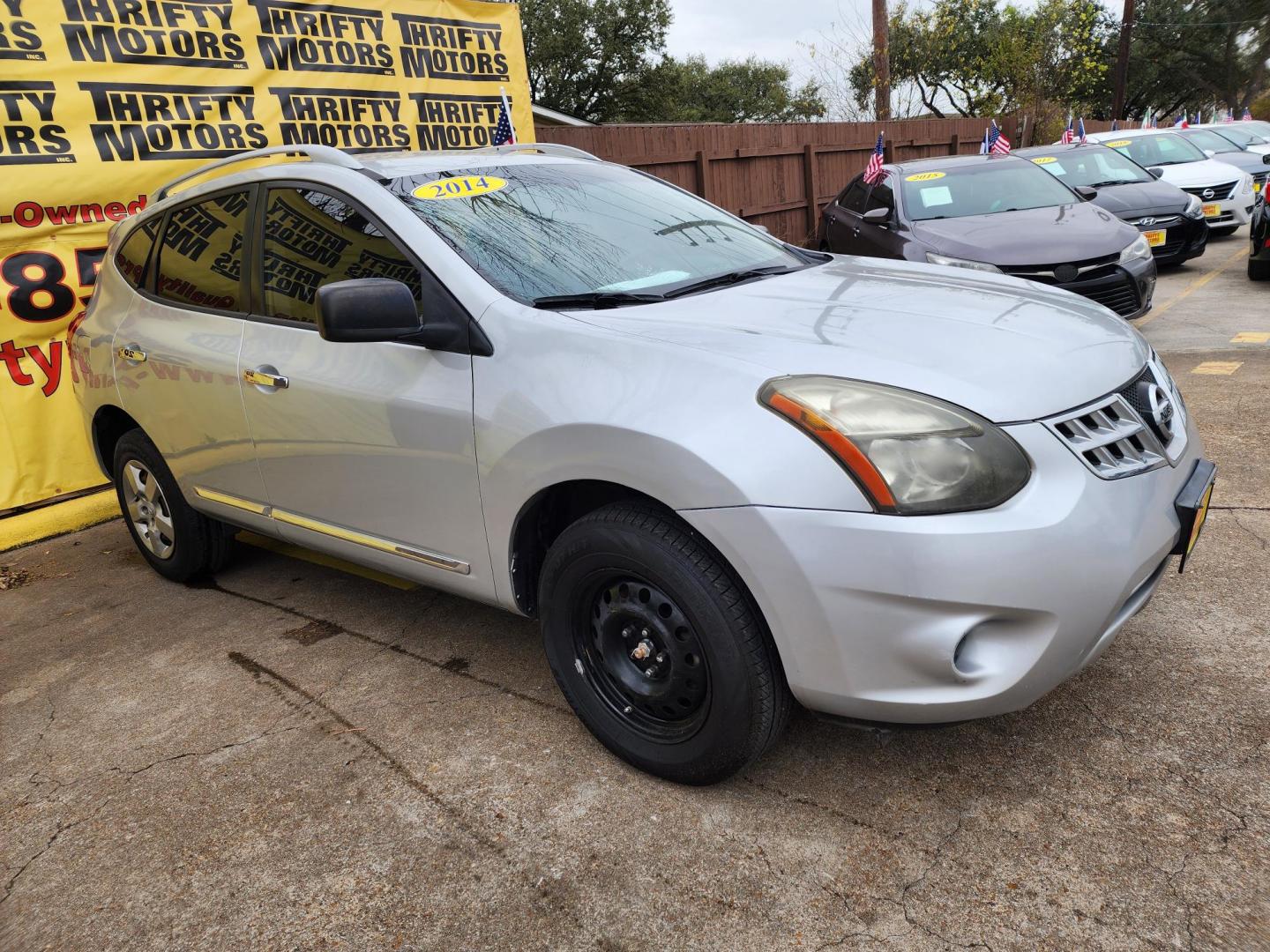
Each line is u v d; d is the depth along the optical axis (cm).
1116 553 205
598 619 251
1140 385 238
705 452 207
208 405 339
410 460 274
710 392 213
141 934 211
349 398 285
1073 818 222
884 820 228
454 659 326
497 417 247
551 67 3359
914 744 256
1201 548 356
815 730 267
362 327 242
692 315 252
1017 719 262
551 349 241
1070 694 271
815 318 248
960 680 201
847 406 203
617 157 959
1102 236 672
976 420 204
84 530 513
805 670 209
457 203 294
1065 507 202
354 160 312
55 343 519
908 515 196
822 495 199
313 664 331
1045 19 2128
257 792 259
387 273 279
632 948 197
